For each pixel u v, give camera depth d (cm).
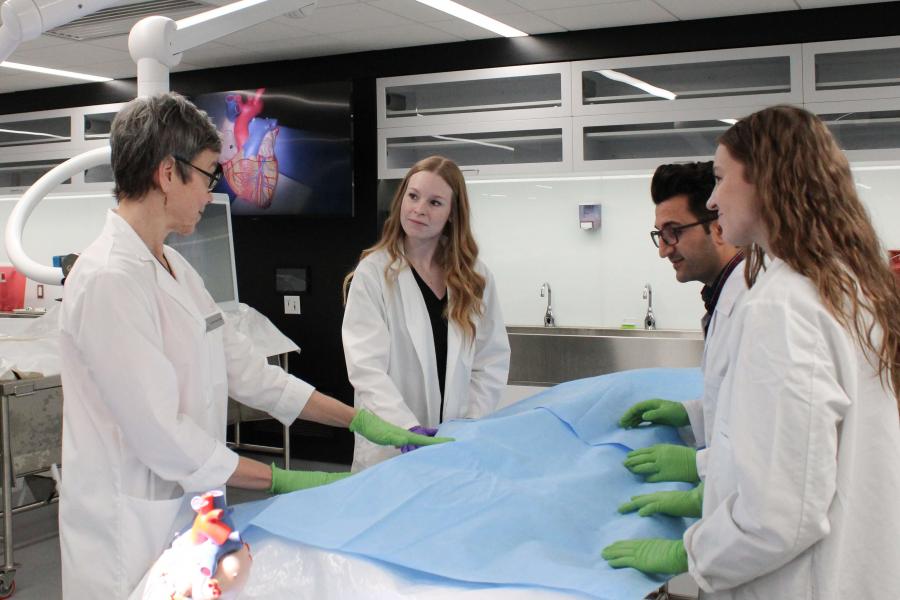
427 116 476
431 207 222
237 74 521
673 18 412
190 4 317
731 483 120
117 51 463
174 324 154
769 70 410
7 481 316
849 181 120
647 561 125
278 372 192
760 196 120
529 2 380
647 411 195
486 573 119
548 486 155
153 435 143
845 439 113
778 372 110
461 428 188
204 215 399
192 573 95
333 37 451
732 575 116
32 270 271
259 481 158
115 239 148
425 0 375
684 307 469
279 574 125
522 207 498
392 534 130
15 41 215
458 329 234
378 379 220
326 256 517
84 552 151
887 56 389
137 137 146
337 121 479
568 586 115
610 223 480
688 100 421
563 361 461
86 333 141
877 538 116
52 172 283
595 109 438
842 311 113
